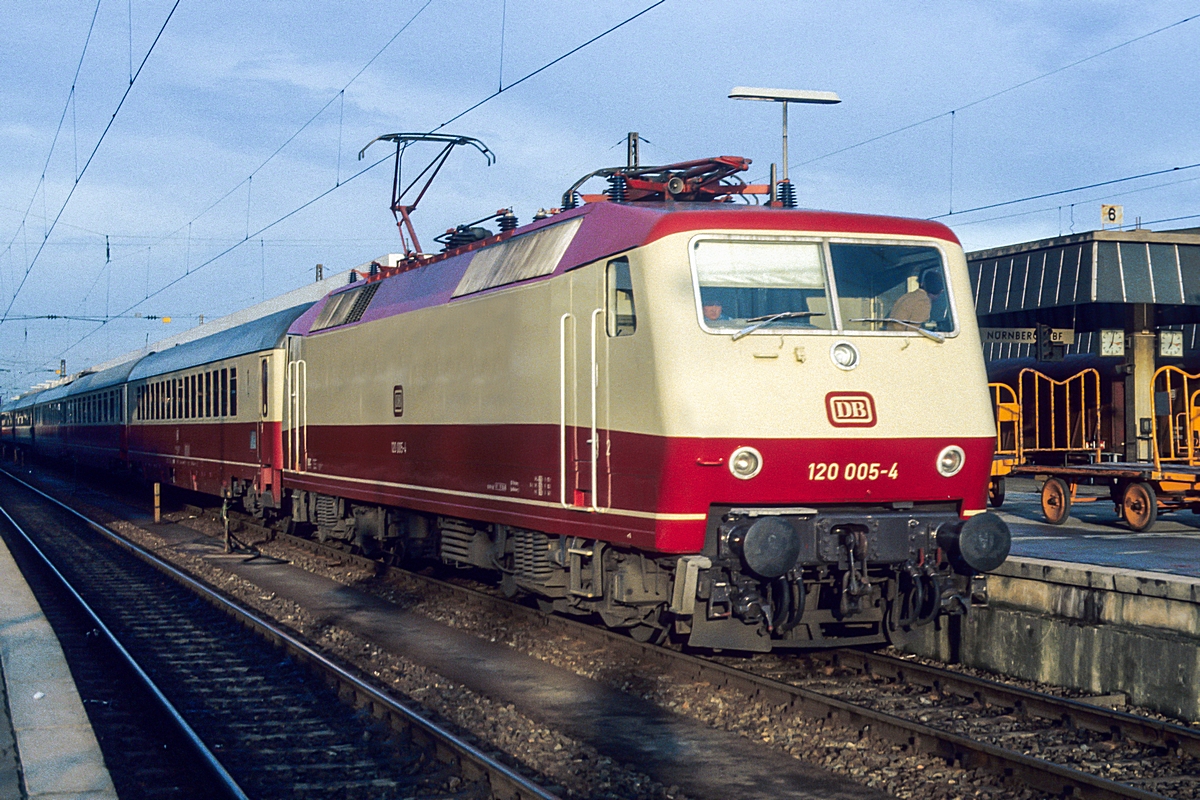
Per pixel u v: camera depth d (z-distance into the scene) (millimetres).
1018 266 21938
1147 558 10977
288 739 7676
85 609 13008
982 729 7660
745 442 8297
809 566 8836
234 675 9805
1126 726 7305
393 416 13656
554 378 9938
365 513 15602
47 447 51906
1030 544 12547
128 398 32406
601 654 10000
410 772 6871
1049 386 22078
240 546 19641
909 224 9172
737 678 8609
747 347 8453
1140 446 19891
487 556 12266
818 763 6938
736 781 6641
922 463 8766
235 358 20984
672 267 8516
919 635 10398
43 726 7379
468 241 13328
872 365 8688
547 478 10078
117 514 27234
